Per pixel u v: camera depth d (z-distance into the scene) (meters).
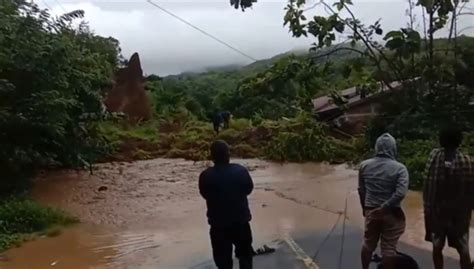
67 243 10.06
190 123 31.23
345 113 27.75
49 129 14.91
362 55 18.05
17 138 14.62
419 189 14.13
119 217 12.17
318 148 23.03
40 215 11.29
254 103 34.81
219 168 6.91
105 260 8.99
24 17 14.91
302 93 17.44
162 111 37.50
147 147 25.23
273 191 15.18
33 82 14.73
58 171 18.81
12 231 10.67
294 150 23.05
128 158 23.77
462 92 18.56
